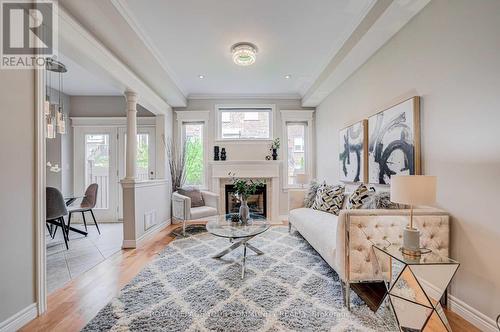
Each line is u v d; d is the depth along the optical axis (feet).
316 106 17.34
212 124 17.33
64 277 8.04
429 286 5.32
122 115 16.87
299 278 7.88
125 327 5.48
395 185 5.65
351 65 10.84
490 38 5.18
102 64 8.68
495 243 5.13
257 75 13.89
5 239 5.17
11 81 5.30
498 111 5.04
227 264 9.04
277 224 15.72
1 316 5.09
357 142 11.00
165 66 12.30
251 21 8.80
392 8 7.05
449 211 6.27
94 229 14.74
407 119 7.61
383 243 6.40
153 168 17.07
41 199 5.92
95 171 16.87
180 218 13.25
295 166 17.71
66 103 16.51
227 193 17.33
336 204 11.26
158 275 8.13
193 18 8.56
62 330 5.39
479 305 5.47
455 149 6.05
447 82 6.27
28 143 5.65
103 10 7.00
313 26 9.12
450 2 6.14
